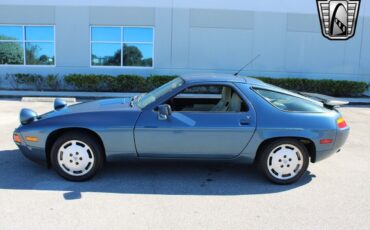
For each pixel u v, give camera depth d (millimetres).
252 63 15352
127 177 4719
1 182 4418
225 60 15297
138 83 14492
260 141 4465
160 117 4379
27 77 14797
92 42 15141
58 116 4488
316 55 15484
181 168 5145
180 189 4371
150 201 3990
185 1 14906
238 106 4551
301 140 4598
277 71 15453
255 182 4684
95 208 3766
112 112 4492
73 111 4648
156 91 5035
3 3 14773
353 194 4352
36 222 3426
